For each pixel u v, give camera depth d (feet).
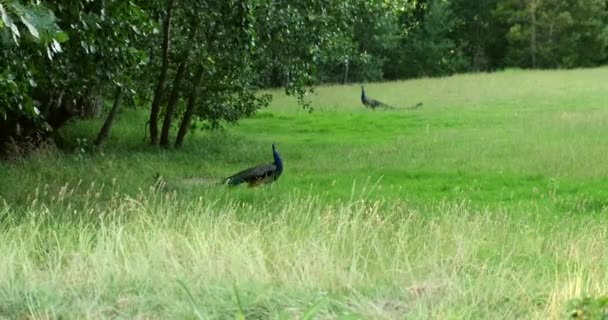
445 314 21.62
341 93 153.28
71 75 50.14
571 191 52.49
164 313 21.89
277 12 66.28
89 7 38.68
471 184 55.62
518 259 30.55
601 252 30.94
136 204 38.47
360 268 27.20
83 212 37.40
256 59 73.31
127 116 102.63
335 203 44.60
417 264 27.22
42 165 58.18
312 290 23.95
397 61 244.42
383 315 21.53
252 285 23.59
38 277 25.05
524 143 76.64
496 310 22.95
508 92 142.20
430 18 242.58
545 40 250.16
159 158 70.03
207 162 69.05
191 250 26.91
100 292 23.36
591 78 167.43
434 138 85.87
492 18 262.47
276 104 132.57
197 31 67.31
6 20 25.55
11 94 41.16
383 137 90.33
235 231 30.99
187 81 78.54
